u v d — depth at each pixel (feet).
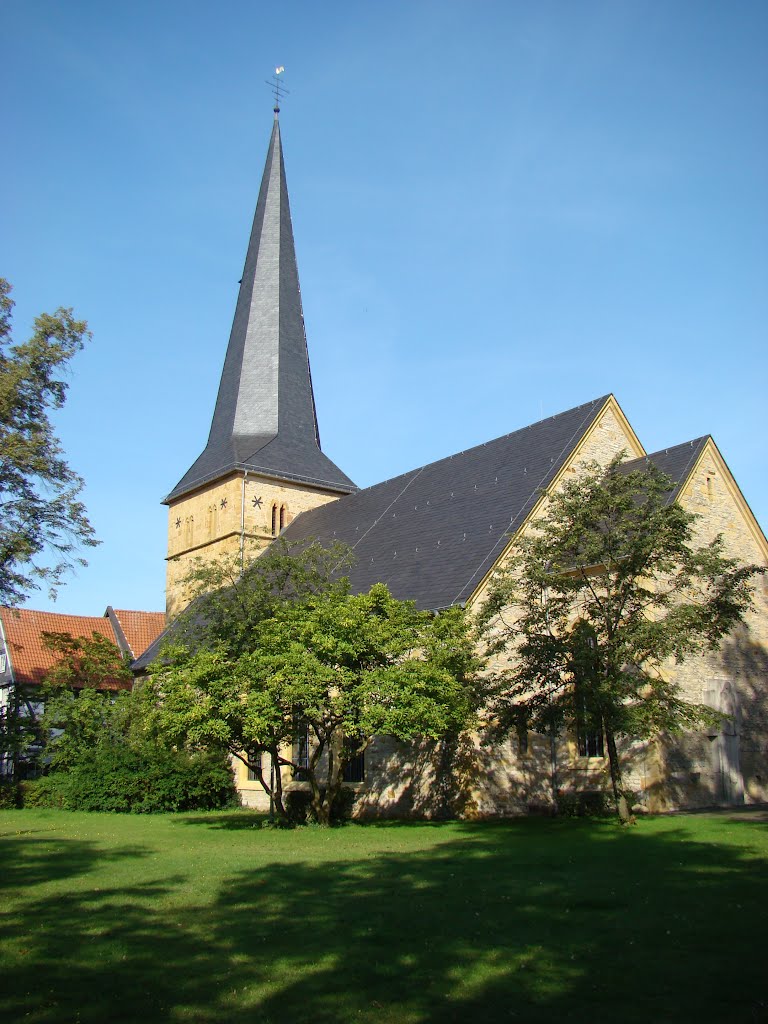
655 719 64.75
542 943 29.86
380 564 103.09
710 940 29.81
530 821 75.10
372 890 40.45
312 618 67.36
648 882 41.11
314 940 30.60
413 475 125.29
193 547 155.74
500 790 79.77
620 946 29.35
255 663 67.87
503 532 89.45
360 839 63.57
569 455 96.17
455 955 28.43
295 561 79.66
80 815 93.20
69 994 24.80
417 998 24.32
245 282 165.58
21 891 41.16
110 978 26.30
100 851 57.62
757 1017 22.54
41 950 29.50
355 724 66.08
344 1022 22.58
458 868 47.09
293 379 159.02
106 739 107.65
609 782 82.74
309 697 64.49
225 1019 22.85
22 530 107.76
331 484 153.69
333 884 42.37
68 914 35.55
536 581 69.26
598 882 41.50
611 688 64.44
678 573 74.28
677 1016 22.74
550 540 71.20
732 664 88.84
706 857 48.62
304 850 56.85
